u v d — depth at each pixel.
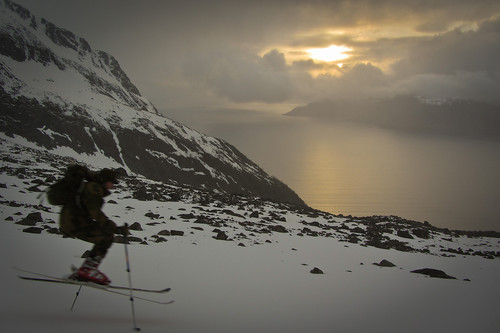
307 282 11.36
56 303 6.50
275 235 20.69
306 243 19.34
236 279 10.53
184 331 5.97
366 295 10.41
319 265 14.41
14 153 51.25
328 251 17.91
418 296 10.64
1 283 7.09
